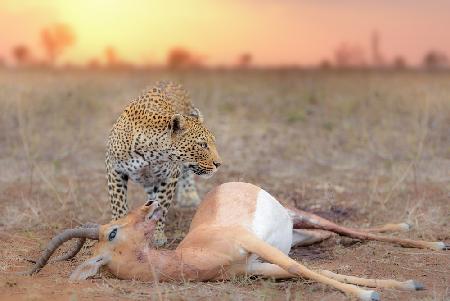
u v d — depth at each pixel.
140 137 10.95
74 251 9.16
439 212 12.62
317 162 17.41
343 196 14.11
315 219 10.77
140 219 8.59
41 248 10.64
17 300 8.02
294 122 22.98
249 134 20.81
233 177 15.80
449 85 27.11
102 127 21.77
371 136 19.44
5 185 14.82
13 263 9.84
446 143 18.41
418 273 9.55
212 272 8.64
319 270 8.78
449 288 8.84
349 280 8.67
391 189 14.05
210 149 11.16
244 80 38.28
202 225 9.23
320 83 34.28
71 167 16.81
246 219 9.24
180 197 13.49
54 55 52.19
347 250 10.76
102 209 13.14
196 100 27.17
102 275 8.74
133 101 11.46
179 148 10.97
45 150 18.16
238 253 8.64
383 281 8.64
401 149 18.11
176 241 11.46
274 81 37.00
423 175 15.55
